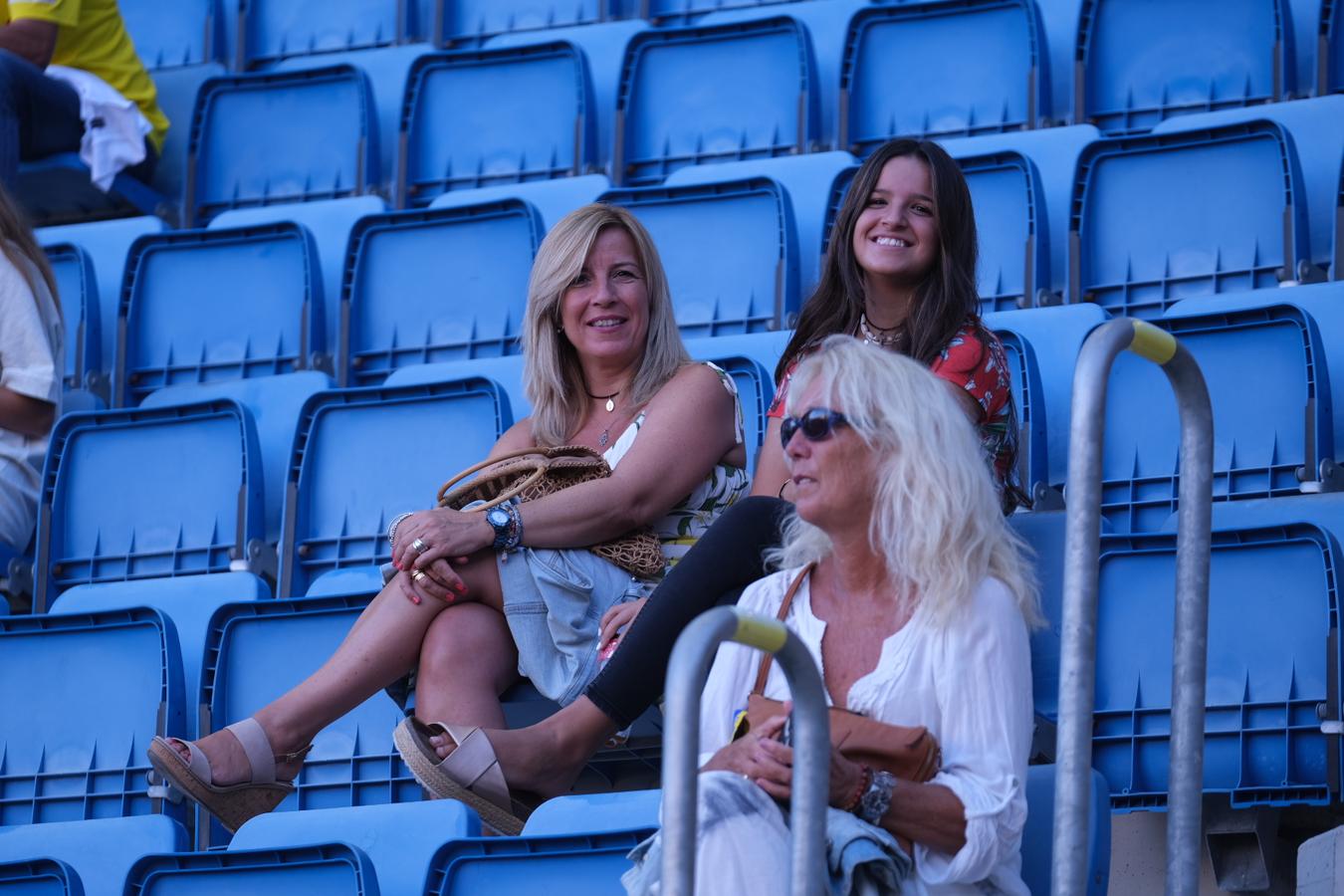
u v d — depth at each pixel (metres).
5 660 13.23
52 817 12.78
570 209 16.91
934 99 17.70
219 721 12.63
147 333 17.09
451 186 18.95
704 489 11.29
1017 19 17.61
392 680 10.57
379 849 9.89
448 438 14.23
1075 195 14.99
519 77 19.03
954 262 10.78
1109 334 7.27
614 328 11.46
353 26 21.48
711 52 18.42
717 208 16.06
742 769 7.54
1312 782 10.42
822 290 11.09
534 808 9.95
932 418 8.01
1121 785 10.74
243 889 9.88
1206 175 14.77
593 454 11.17
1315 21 16.91
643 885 7.47
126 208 20.31
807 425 8.05
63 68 19.61
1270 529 10.80
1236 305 13.20
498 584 10.66
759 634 6.27
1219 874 10.74
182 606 13.47
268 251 17.05
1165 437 12.70
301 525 14.30
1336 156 14.84
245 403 15.43
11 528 15.04
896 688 7.81
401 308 16.61
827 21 18.83
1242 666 10.70
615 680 9.79
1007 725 7.71
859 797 7.44
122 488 14.98
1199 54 16.84
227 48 21.84
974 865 7.47
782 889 7.25
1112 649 10.95
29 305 15.28
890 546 7.94
